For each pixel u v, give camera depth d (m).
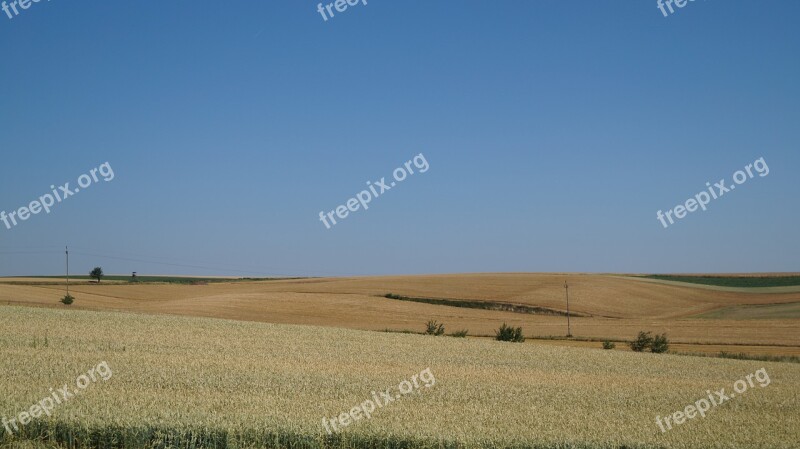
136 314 46.75
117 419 16.09
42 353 27.61
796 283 117.56
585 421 19.06
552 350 40.56
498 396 22.89
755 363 36.97
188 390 21.41
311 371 26.33
